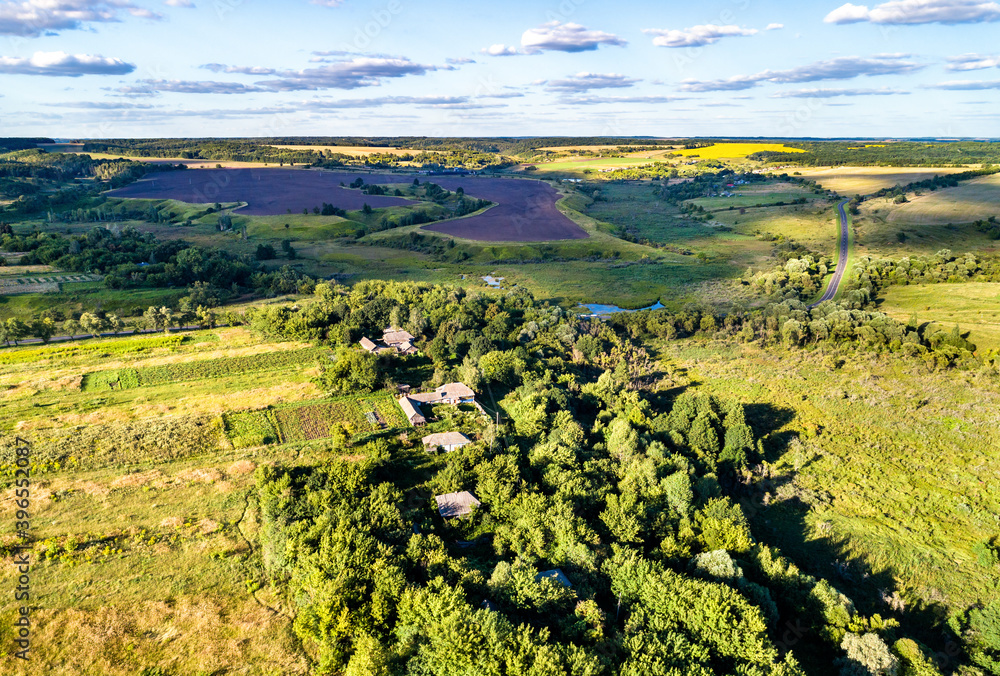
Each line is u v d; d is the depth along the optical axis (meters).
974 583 71.38
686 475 79.19
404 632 51.84
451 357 129.50
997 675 57.78
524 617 55.00
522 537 68.19
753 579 66.00
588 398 113.88
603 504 77.06
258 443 91.44
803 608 61.66
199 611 57.84
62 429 91.00
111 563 64.19
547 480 80.44
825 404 116.44
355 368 111.88
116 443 87.50
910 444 101.56
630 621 54.12
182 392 108.81
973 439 100.38
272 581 62.34
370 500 71.69
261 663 52.50
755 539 79.81
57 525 70.06
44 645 53.28
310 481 77.81
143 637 54.81
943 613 66.69
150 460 85.38
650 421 104.44
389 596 55.19
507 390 118.94
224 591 60.94
